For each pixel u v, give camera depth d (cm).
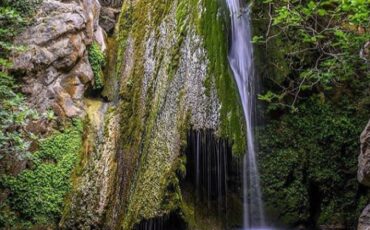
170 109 518
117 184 536
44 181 539
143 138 540
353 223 570
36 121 560
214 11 535
